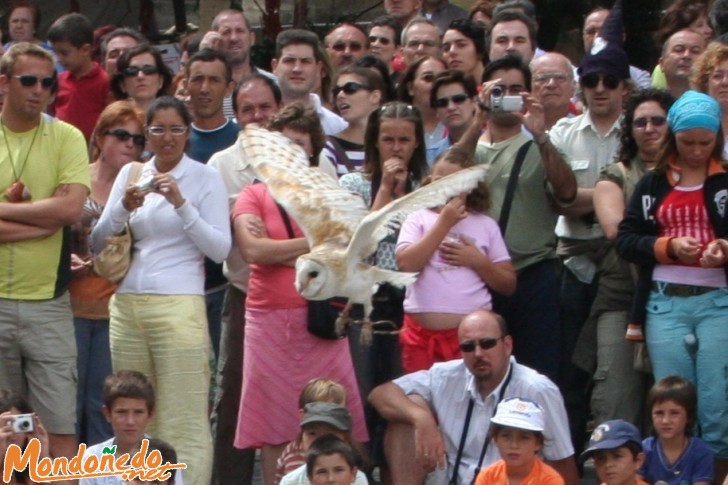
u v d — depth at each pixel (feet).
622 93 126.41
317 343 114.52
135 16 252.21
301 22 219.00
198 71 132.05
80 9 248.73
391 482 111.86
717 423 108.47
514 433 100.27
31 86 115.85
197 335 115.55
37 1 247.09
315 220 100.17
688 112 110.32
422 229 114.93
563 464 108.17
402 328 115.85
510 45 145.38
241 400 116.47
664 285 110.52
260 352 114.62
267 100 131.44
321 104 146.00
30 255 115.14
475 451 108.78
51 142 117.80
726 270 109.29
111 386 105.70
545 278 118.01
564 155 122.42
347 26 160.76
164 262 115.85
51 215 115.55
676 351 109.81
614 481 100.58
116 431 105.50
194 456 113.80
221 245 116.16
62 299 116.98
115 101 139.33
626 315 116.78
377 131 119.14
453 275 114.62
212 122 133.28
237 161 125.49
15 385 116.26
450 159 114.11
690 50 136.87
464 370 110.01
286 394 114.42
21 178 116.67
